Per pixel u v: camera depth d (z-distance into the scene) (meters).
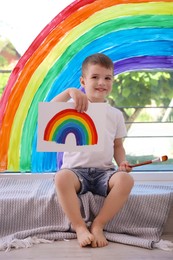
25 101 1.73
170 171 1.78
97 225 1.35
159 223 1.46
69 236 1.37
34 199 1.44
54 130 1.42
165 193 1.48
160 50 1.75
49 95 1.73
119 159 1.58
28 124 1.73
